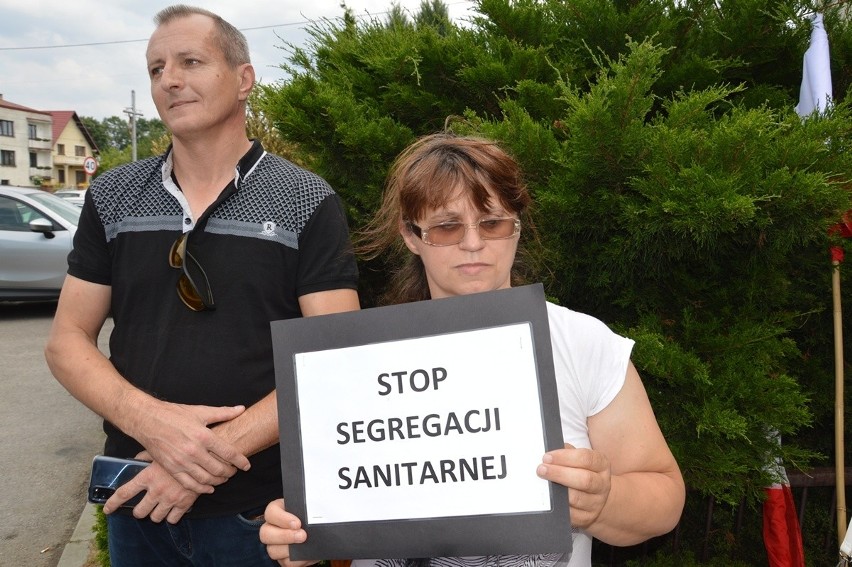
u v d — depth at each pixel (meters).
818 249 2.46
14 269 8.84
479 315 1.27
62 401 6.29
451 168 1.39
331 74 3.39
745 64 2.84
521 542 1.22
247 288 1.90
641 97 2.03
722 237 2.14
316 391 1.33
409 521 1.27
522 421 1.24
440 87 3.20
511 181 1.42
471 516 1.25
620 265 2.29
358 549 1.29
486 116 2.80
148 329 1.95
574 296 2.64
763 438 2.21
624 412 1.39
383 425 1.29
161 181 2.00
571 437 1.36
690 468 2.18
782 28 2.89
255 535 1.97
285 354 1.34
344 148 2.94
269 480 1.99
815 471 2.67
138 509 1.85
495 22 3.11
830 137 1.98
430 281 1.50
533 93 2.73
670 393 2.22
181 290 1.89
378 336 1.30
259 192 1.95
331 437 1.31
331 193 2.01
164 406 1.81
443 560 1.37
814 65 2.65
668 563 2.73
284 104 2.91
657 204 1.95
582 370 1.38
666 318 2.44
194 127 1.89
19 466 4.92
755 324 2.27
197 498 1.93
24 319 9.55
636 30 2.96
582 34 3.03
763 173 1.96
